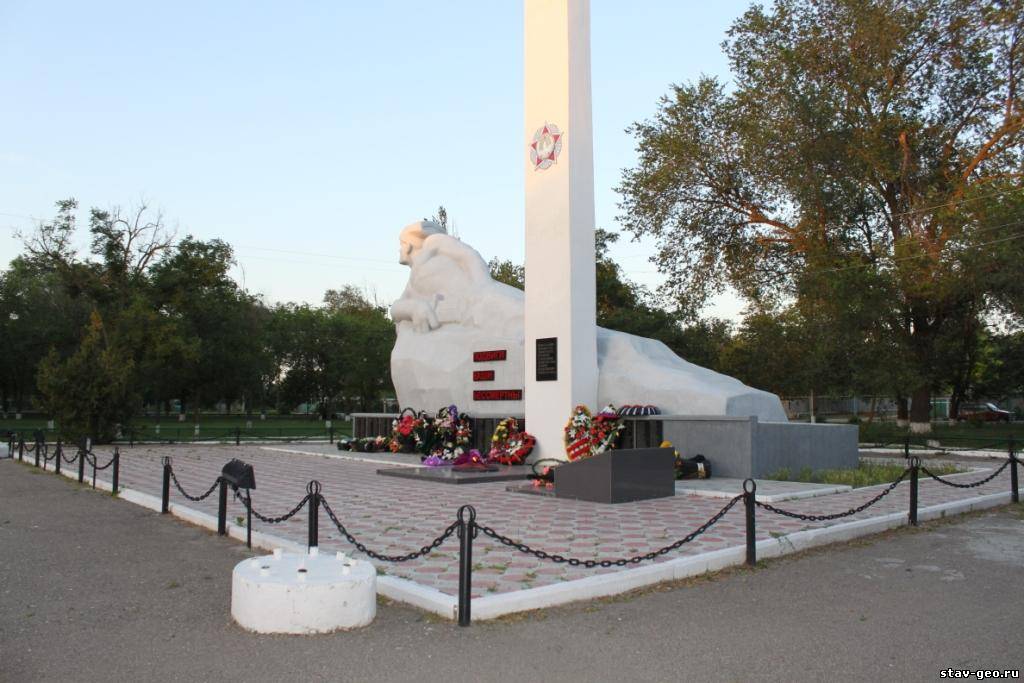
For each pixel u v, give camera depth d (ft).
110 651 17.84
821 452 53.98
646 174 106.83
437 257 75.87
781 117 95.09
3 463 67.51
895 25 87.66
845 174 93.45
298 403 218.38
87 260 148.05
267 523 33.30
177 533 32.48
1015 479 42.93
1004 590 23.57
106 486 47.83
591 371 54.44
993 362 133.49
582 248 54.39
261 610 19.11
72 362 82.12
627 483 39.75
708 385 54.60
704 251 110.83
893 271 87.81
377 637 18.75
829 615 20.84
